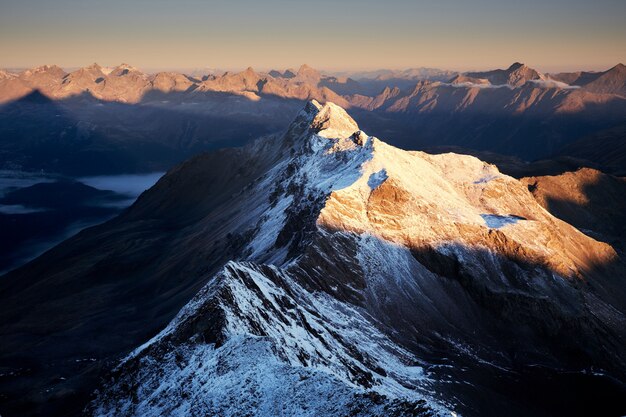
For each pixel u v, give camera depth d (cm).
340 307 14350
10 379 14238
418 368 13350
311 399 7144
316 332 11731
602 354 15850
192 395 8394
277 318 11025
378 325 14462
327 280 14888
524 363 14962
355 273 15475
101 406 9494
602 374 15012
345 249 16000
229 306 10169
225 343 9200
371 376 11212
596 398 13875
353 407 6775
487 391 13162
